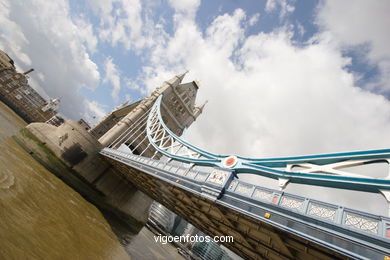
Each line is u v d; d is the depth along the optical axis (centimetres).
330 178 816
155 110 3206
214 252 9519
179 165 1463
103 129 5272
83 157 2594
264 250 1177
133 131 3481
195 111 4841
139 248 2453
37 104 8494
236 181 1065
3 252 767
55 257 993
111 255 1555
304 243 740
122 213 2886
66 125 2605
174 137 2080
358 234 586
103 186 2706
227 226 1224
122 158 2181
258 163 1140
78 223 1636
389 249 518
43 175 2069
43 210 1354
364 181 720
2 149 1866
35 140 2419
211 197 1030
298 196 789
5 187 1227
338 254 619
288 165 1012
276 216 784
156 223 8931
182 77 4469
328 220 659
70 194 2192
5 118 4166
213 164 1375
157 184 1741
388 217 562
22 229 1002
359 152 802
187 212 1762
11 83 7575
